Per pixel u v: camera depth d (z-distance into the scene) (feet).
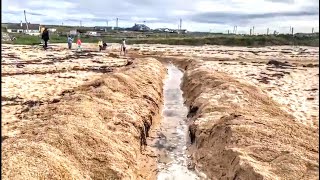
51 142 48.01
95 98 71.20
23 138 49.60
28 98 79.82
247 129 56.90
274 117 69.21
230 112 71.36
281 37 407.85
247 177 45.60
